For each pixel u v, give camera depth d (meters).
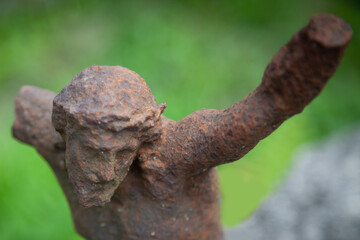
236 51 3.66
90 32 3.76
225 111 0.96
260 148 3.01
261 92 0.89
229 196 2.71
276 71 0.84
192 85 3.16
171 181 1.07
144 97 0.95
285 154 2.99
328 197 2.39
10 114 3.24
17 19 3.84
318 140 3.21
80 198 0.97
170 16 3.77
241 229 2.25
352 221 2.18
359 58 3.87
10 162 2.60
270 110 0.89
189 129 1.01
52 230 2.37
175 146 1.02
